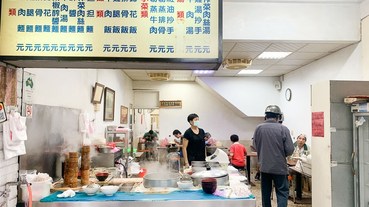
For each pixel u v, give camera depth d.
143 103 8.49
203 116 8.47
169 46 1.74
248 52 4.96
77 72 3.52
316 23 3.95
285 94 7.24
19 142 1.89
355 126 3.15
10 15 1.70
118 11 1.74
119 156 3.65
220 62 1.74
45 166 2.40
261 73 7.19
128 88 7.72
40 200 1.91
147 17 1.75
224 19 3.94
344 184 3.26
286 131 3.75
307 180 5.66
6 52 1.68
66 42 1.70
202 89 8.53
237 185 2.32
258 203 4.88
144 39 1.73
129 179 2.48
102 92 4.67
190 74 7.43
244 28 3.94
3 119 1.74
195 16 1.76
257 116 7.84
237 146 6.25
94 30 1.72
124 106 7.02
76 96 3.48
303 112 6.18
